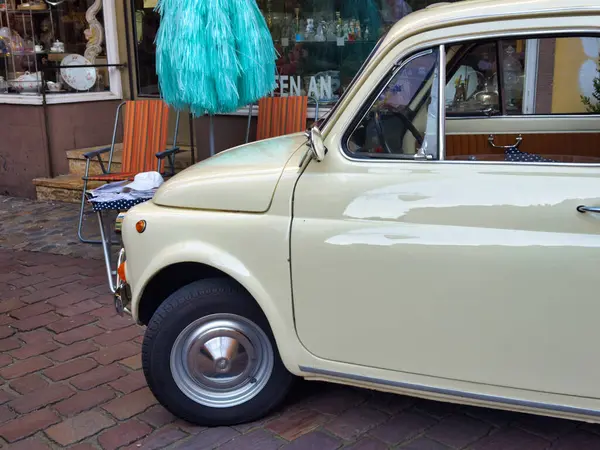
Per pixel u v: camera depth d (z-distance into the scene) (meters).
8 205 7.30
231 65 4.41
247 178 2.70
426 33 2.39
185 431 2.96
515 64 3.26
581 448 2.72
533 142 3.32
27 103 7.27
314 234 2.55
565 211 2.26
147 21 7.50
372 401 3.14
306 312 2.63
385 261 2.46
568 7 2.24
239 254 2.67
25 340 3.94
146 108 5.90
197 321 2.84
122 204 4.32
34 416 3.12
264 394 2.92
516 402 2.43
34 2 7.25
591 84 3.30
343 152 2.53
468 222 2.36
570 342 2.30
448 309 2.42
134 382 3.42
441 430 2.89
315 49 6.43
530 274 2.29
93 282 4.88
